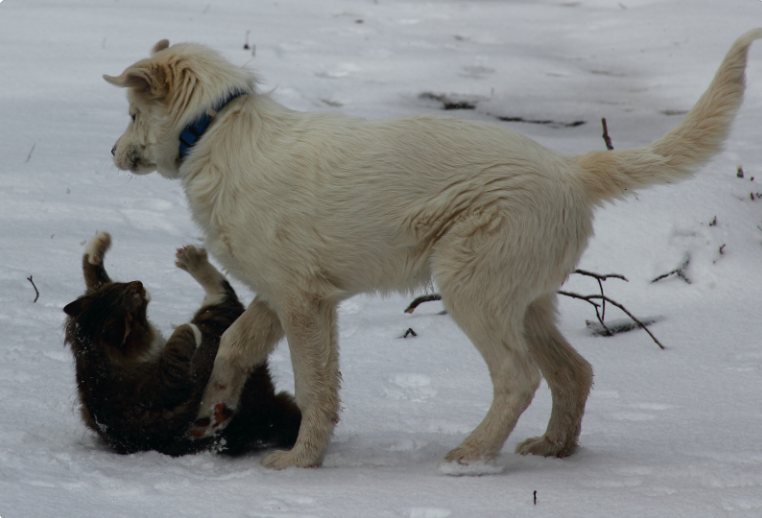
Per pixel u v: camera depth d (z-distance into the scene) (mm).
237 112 7141
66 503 5105
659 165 6828
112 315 6684
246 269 7027
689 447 6840
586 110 20969
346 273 6953
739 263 11750
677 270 11719
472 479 6090
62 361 8289
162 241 12367
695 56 25516
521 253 6602
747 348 9516
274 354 9602
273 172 6809
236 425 7234
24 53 22812
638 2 33750
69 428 6922
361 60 24375
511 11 33281
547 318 7402
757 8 31516
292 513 5105
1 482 5348
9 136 16500
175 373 6586
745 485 5719
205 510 5156
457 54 25906
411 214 6762
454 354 9656
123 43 24234
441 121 7000
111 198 13914
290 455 6734
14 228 12188
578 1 35156
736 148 16672
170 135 7316
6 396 7359
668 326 10438
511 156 6723
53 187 14047
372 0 33844
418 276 7062
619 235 12461
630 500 5328
